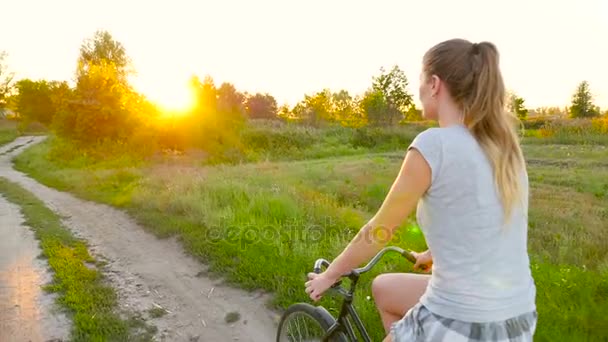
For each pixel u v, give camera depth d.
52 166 22.91
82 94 25.25
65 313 4.82
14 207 11.09
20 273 6.07
